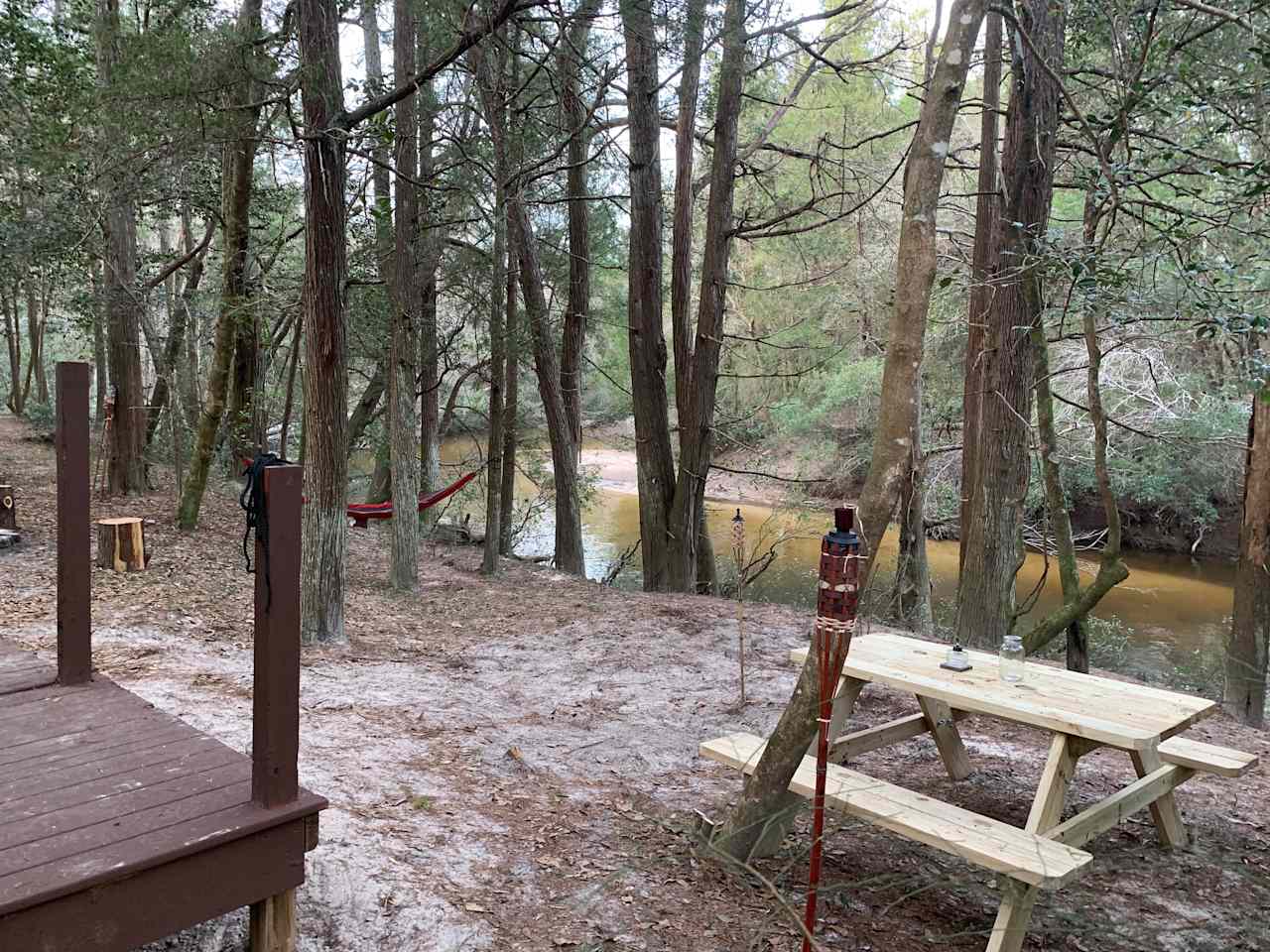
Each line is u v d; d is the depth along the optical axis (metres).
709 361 11.32
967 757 4.28
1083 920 2.98
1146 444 12.91
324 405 6.76
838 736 3.77
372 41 14.72
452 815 3.56
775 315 19.80
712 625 7.79
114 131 8.72
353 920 2.63
